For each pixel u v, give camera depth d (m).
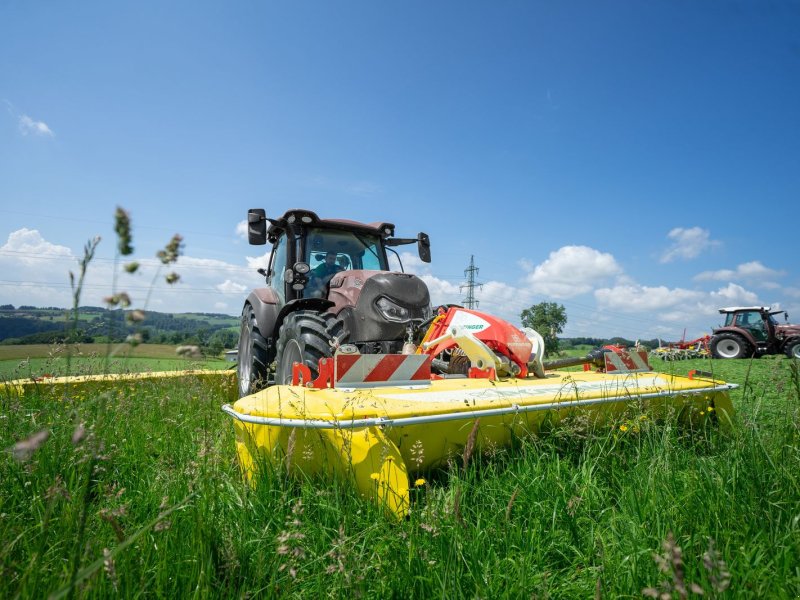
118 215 0.85
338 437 2.42
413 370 3.16
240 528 2.08
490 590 1.74
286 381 4.65
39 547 1.57
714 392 3.72
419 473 2.78
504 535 2.06
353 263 5.92
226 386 6.69
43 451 2.72
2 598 1.55
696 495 2.27
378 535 2.11
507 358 3.86
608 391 3.31
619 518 2.18
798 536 1.94
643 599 1.68
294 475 2.54
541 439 2.98
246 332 6.48
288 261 5.61
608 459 2.80
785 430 2.75
